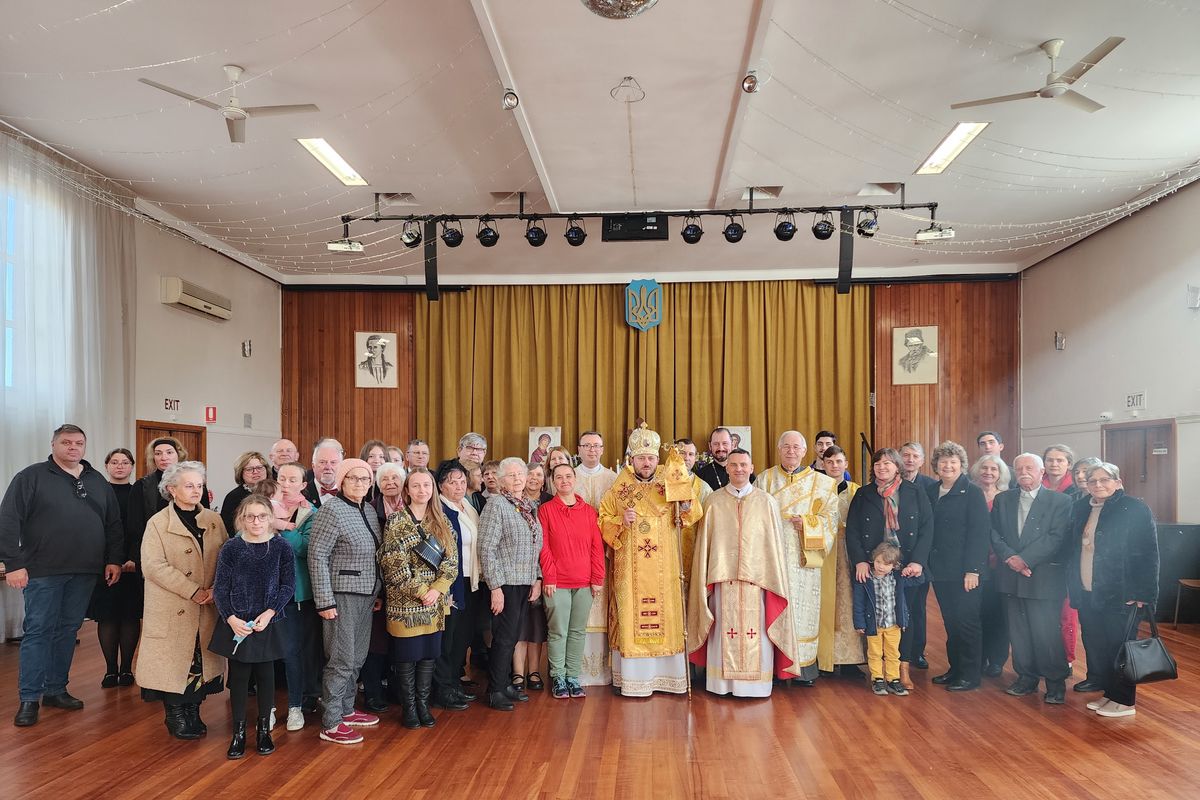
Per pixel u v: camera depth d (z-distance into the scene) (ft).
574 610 16.79
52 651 15.67
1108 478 15.44
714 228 31.01
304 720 15.06
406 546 14.40
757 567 16.66
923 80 19.08
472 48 17.70
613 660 17.08
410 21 16.62
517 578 15.98
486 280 38.50
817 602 17.38
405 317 39.01
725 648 16.56
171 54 17.85
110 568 16.30
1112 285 29.53
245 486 15.97
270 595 13.14
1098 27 16.87
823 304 37.65
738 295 38.04
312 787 11.98
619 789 11.93
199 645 13.71
